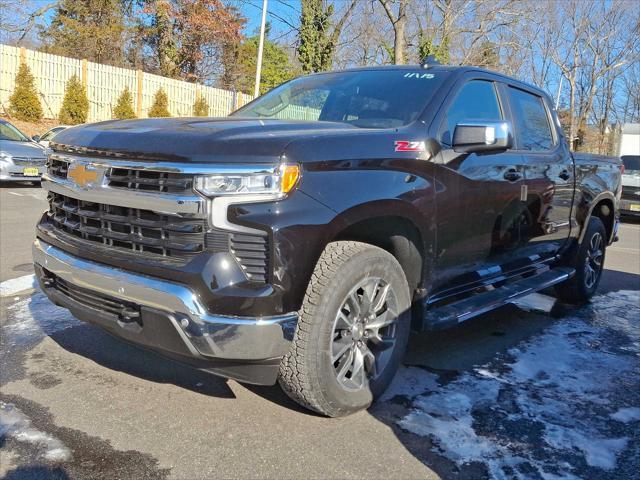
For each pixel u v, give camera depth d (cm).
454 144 355
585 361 422
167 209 272
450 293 391
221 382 355
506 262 444
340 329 306
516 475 272
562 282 545
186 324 265
